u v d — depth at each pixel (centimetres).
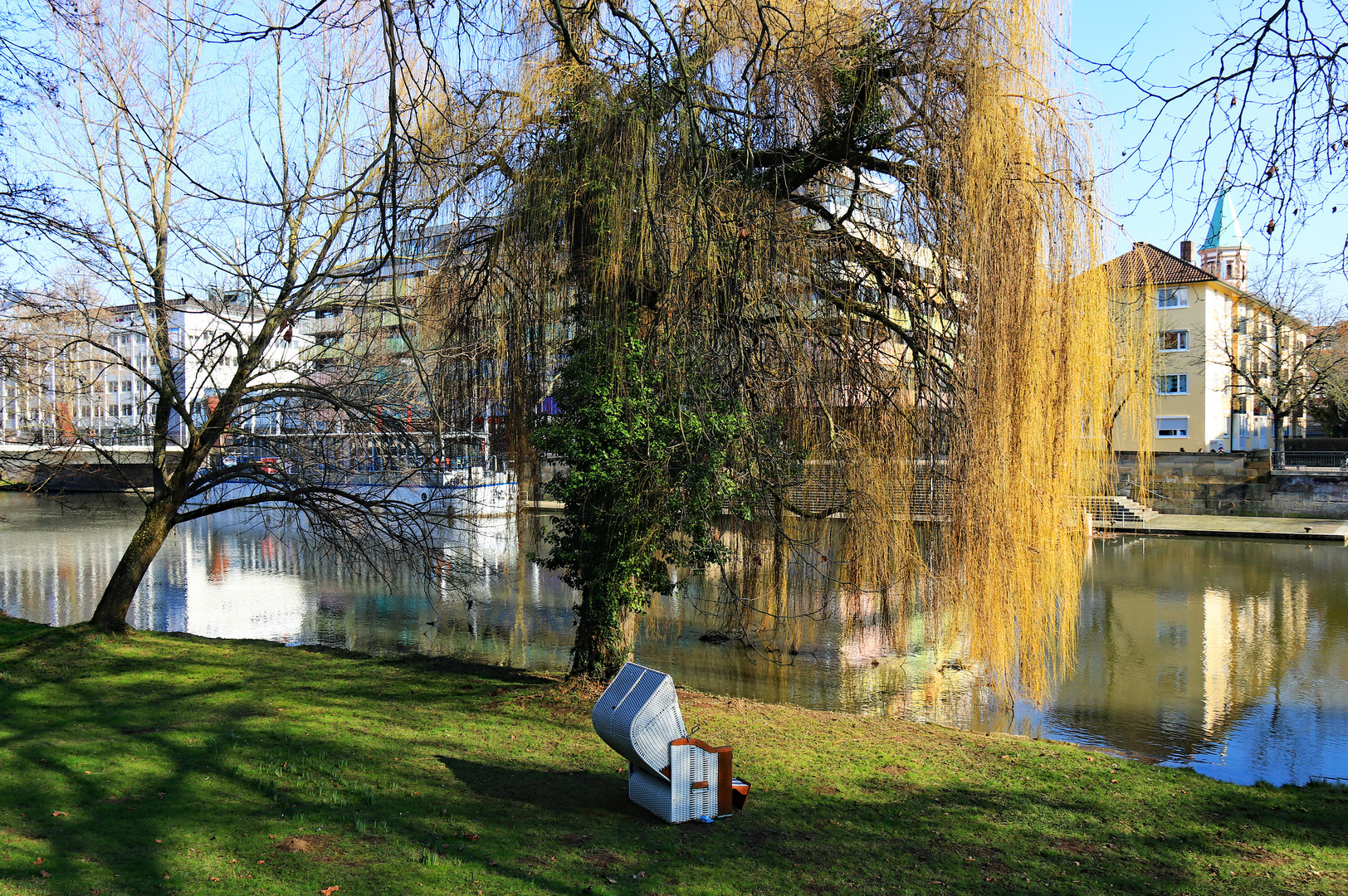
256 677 1066
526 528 1302
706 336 908
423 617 1911
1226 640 1761
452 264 1195
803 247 1055
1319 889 549
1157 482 3978
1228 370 4528
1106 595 2258
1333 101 461
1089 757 855
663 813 618
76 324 1256
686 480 945
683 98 772
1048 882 545
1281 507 3750
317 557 2844
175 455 1936
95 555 2909
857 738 891
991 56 1021
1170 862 590
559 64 1043
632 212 936
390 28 512
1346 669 1530
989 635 1030
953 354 1044
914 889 522
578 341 1077
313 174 1214
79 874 478
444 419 1155
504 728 861
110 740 757
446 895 476
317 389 1157
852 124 1030
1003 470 1009
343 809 609
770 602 1463
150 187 1189
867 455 1146
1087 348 1115
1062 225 1063
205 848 527
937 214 1022
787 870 541
